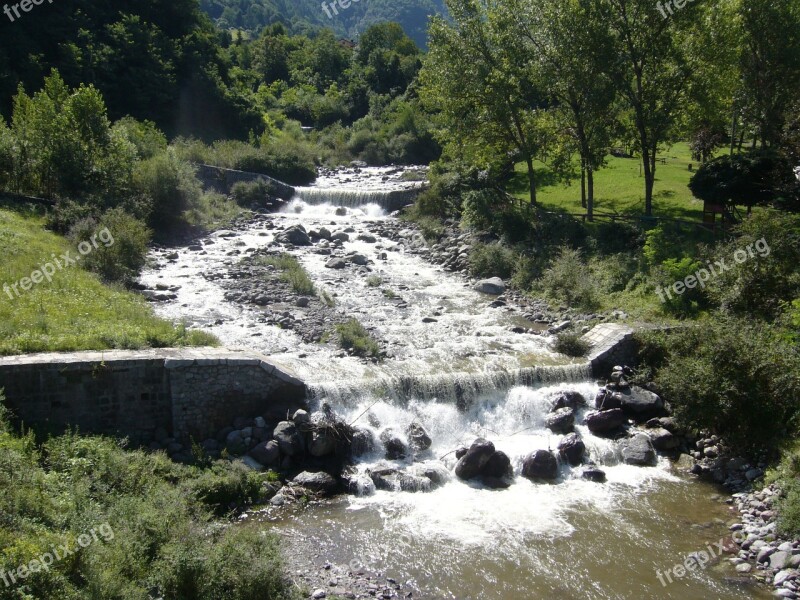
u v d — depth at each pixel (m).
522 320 28.17
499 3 37.69
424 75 42.38
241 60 107.62
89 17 65.88
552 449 19.27
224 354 19.36
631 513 16.62
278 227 40.97
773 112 40.69
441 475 17.97
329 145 69.69
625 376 22.20
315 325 26.08
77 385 17.52
